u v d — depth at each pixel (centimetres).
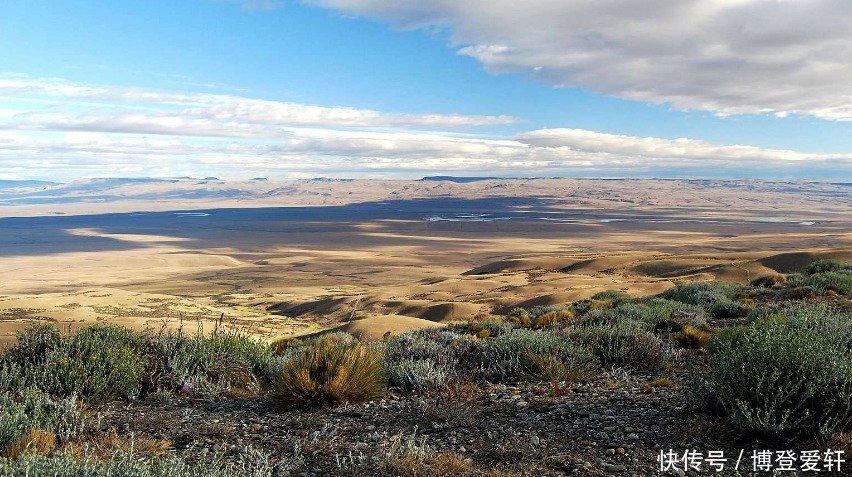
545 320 1805
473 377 898
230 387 916
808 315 977
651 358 958
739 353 636
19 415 610
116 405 809
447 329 1798
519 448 577
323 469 544
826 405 559
